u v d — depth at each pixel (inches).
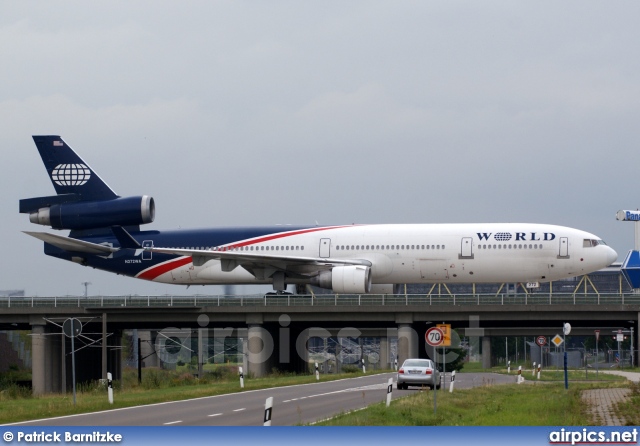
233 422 4306.1
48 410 5004.9
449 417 4692.4
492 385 7278.5
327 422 4124.0
